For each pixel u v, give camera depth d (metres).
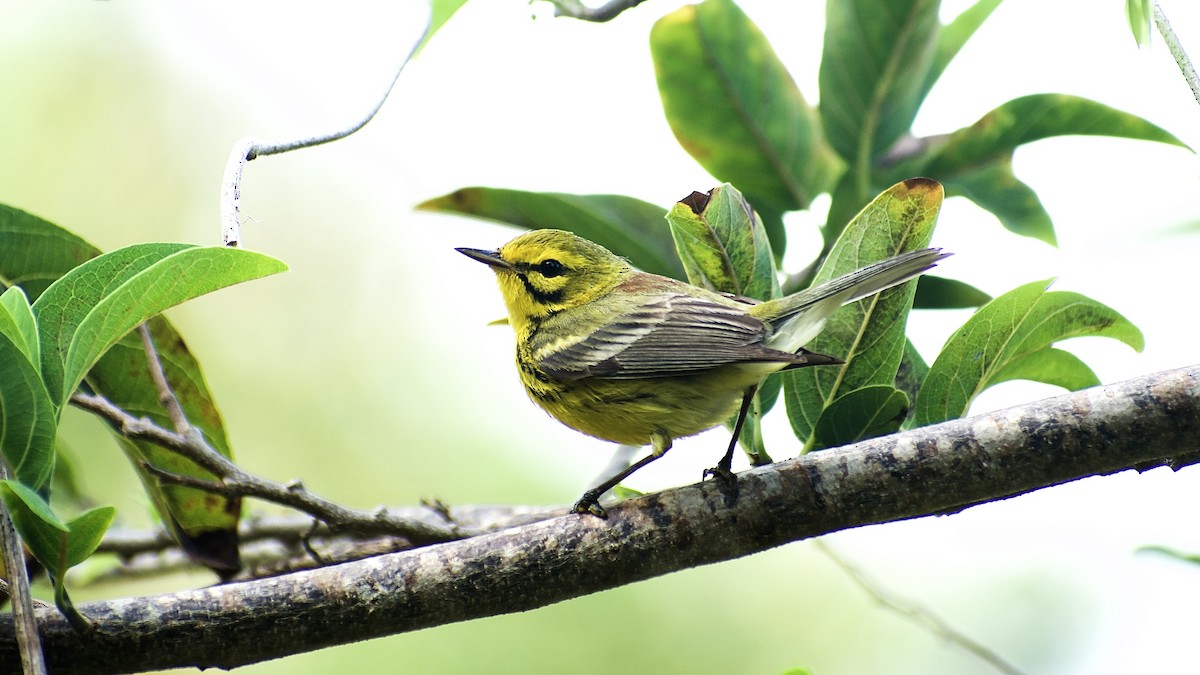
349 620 7.27
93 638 6.94
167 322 8.71
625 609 16.14
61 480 11.22
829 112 9.81
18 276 8.09
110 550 10.83
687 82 9.81
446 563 7.39
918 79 9.70
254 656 7.25
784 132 9.95
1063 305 8.16
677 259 10.02
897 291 8.52
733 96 9.81
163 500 9.16
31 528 6.24
